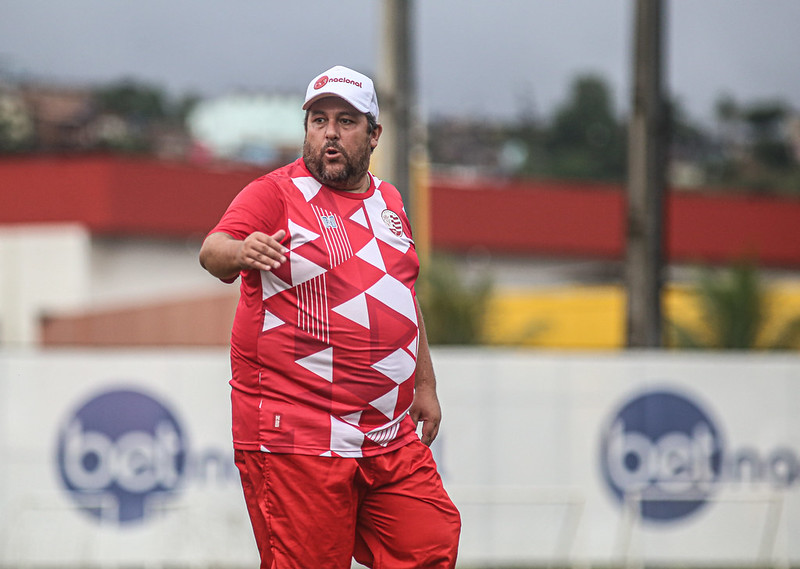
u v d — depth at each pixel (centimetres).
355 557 1254
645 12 3969
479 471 3103
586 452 3153
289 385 1164
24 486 3003
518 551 3086
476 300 5088
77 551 2998
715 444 3212
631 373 3186
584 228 10400
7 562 2978
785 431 3238
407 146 3534
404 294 1195
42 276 8756
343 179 1179
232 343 1197
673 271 9462
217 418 3053
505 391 3131
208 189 9231
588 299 6506
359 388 1170
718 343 5047
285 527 1170
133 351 3184
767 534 3175
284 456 1163
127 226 8800
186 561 3009
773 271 10919
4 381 3009
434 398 1312
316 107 1180
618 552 3145
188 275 9256
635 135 4000
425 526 1210
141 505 3023
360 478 1187
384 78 3531
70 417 3023
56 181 8856
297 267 1149
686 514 3167
